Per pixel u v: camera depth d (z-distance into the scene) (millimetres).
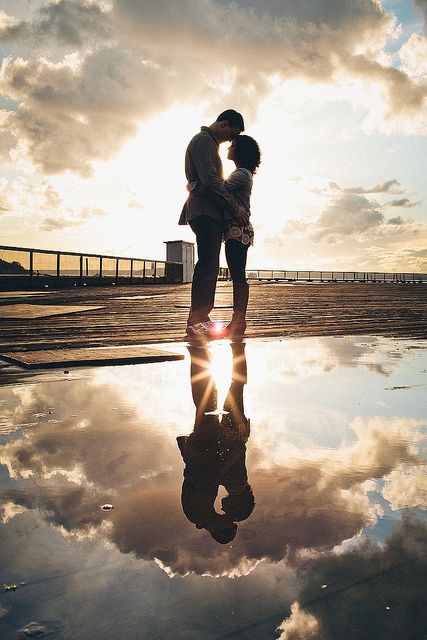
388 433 1396
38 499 907
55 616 569
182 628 549
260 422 1529
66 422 1515
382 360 2928
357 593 610
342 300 11055
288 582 637
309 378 2334
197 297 4094
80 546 729
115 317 6074
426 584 631
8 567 671
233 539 751
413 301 10914
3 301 9367
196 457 1170
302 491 952
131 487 970
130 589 623
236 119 4191
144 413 1646
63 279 18312
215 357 3068
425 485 988
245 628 550
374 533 771
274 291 16703
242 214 4109
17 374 2441
